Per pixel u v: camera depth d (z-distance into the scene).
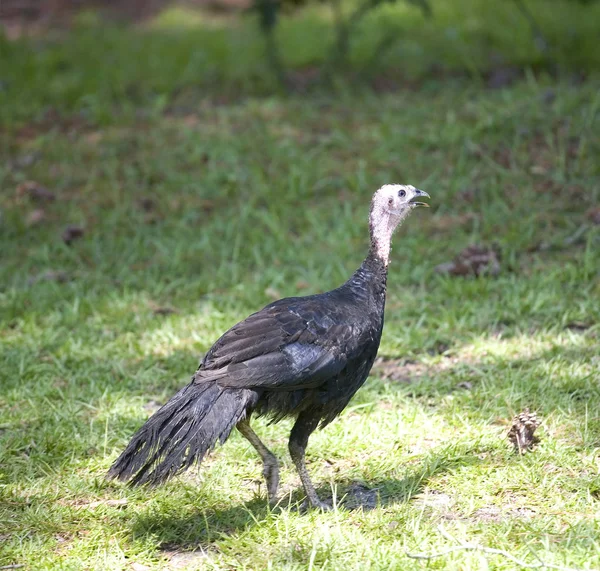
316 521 7.27
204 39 23.14
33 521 7.46
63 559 6.95
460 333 10.92
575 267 12.04
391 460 8.29
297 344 7.38
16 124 17.97
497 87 18.11
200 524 7.40
